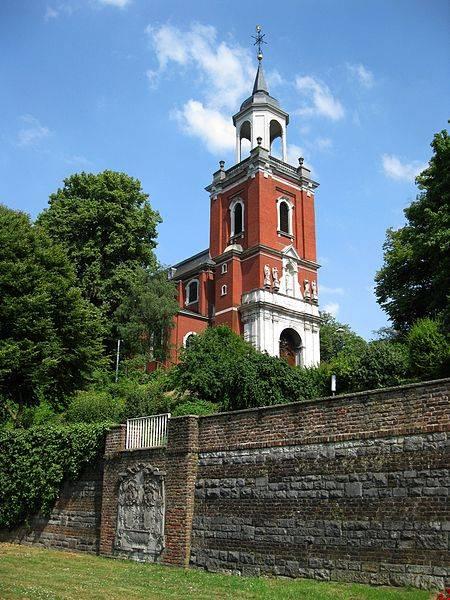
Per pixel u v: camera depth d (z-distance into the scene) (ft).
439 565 38.91
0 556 61.05
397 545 41.24
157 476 59.00
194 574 49.83
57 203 178.40
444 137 107.24
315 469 47.32
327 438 47.09
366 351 98.07
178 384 107.76
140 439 63.16
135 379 149.38
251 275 187.83
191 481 56.13
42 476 72.90
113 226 175.73
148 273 175.32
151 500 59.06
